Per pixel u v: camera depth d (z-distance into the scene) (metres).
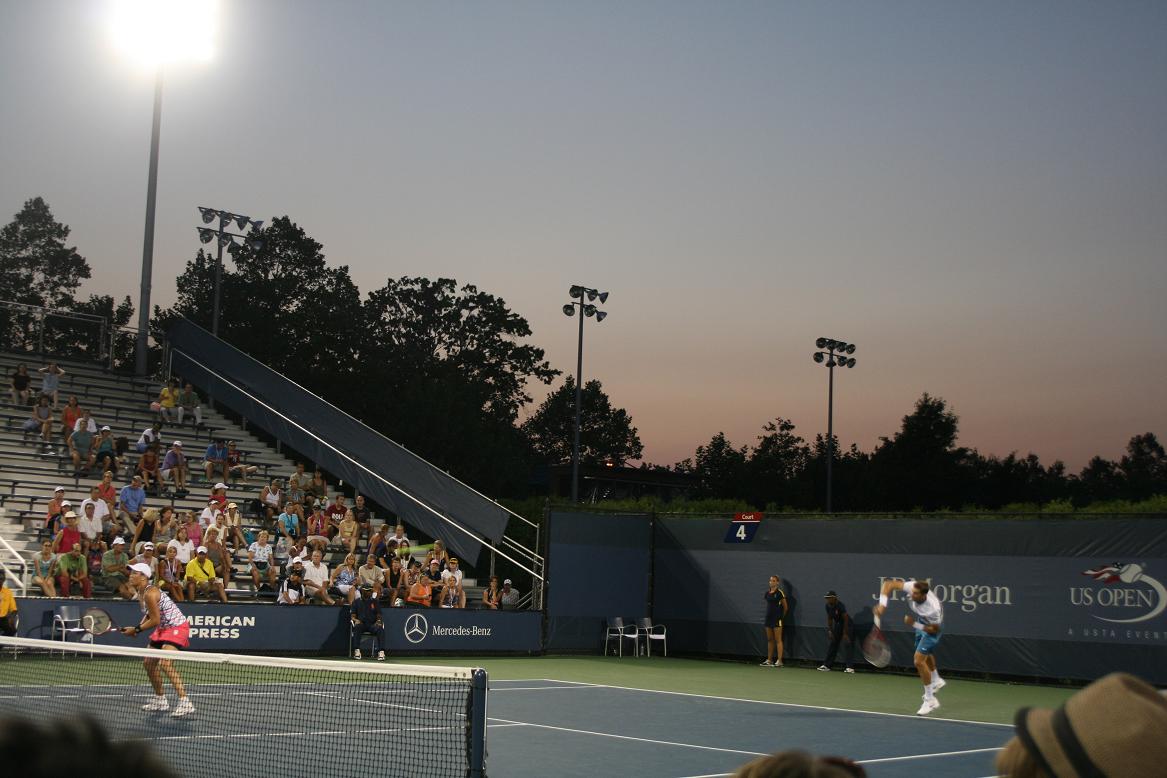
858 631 26.81
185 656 10.92
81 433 29.03
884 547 26.73
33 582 23.33
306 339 65.62
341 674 18.59
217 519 26.25
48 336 36.22
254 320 65.06
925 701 17.56
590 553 28.73
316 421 32.31
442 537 29.67
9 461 28.41
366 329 73.81
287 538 26.94
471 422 62.44
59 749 1.01
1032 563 24.81
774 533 28.38
